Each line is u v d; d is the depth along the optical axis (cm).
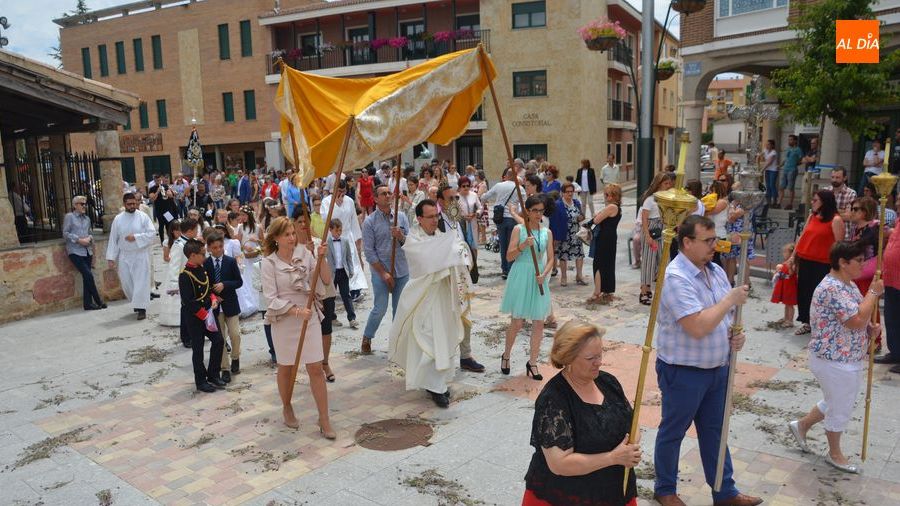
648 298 941
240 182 2691
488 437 534
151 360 779
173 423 587
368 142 549
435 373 599
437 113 632
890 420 537
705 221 375
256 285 775
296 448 527
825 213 738
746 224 360
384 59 3181
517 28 2916
